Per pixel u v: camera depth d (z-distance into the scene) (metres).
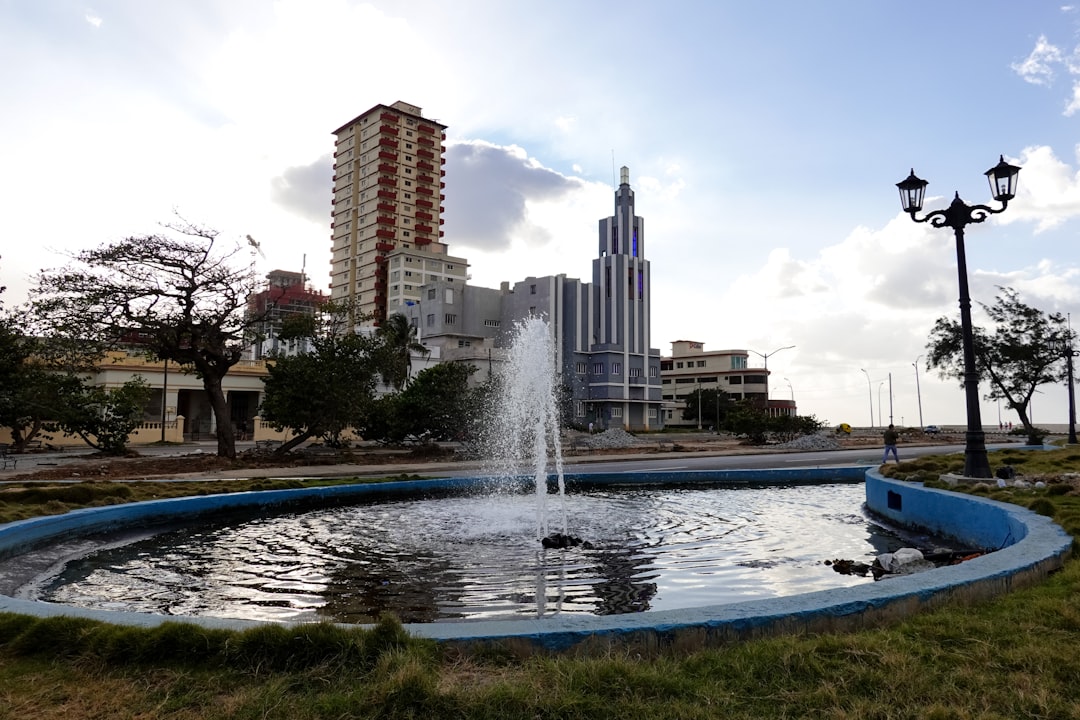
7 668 3.63
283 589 7.15
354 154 110.19
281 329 28.50
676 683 3.35
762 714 3.10
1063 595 4.67
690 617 3.99
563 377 73.88
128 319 23.92
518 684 3.30
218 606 6.50
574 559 8.64
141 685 3.42
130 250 23.14
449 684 3.34
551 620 4.03
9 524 8.55
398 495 15.88
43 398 28.67
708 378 104.94
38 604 4.45
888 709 3.09
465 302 76.56
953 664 3.58
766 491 17.39
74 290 23.05
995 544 8.37
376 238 104.38
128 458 28.53
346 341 27.95
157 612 6.32
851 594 4.39
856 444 44.16
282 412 26.91
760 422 46.62
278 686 3.34
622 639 3.83
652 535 10.51
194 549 9.48
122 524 10.64
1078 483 9.81
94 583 7.51
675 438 61.59
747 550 9.29
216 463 24.05
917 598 4.41
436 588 7.14
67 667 3.63
